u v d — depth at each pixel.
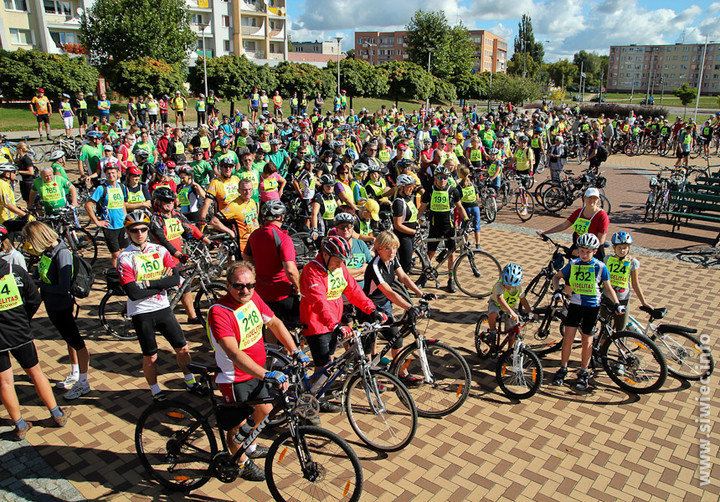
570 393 5.54
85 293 5.16
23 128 25.22
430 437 4.77
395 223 7.28
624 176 19.41
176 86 33.62
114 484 4.16
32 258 8.45
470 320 7.23
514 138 21.28
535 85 60.03
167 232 6.50
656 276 8.91
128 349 6.37
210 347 6.41
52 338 6.66
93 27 34.44
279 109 31.98
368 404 4.88
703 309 7.54
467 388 5.03
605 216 6.48
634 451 4.59
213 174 10.43
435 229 8.09
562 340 5.98
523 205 13.01
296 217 10.20
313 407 4.27
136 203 8.12
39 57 30.39
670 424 5.00
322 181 8.23
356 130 20.86
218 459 3.96
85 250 9.70
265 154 12.77
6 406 4.56
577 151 23.27
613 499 4.04
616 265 5.80
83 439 4.69
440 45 57.66
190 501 4.01
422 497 4.04
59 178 8.86
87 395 5.37
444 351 5.14
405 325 5.14
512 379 5.48
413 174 9.39
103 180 7.73
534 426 4.95
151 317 4.96
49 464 4.37
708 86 144.38
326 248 4.57
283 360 4.37
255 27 58.81
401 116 25.53
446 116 25.61
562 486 4.17
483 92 60.41
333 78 43.88
